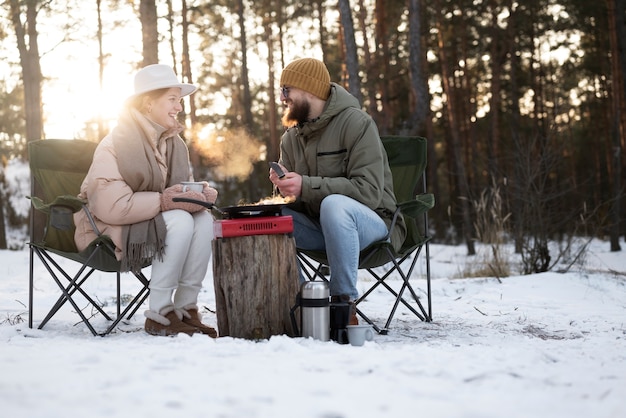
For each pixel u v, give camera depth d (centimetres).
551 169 905
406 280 406
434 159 2491
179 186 360
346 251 347
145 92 373
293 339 304
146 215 351
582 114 3412
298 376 225
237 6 2367
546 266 830
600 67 2728
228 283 331
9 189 2386
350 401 195
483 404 196
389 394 204
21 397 192
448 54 2603
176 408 184
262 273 330
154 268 354
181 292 364
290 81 382
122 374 222
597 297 604
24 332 355
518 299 584
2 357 251
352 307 342
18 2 1521
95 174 356
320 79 384
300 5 2594
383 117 1948
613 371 257
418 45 1558
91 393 197
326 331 324
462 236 2367
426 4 2395
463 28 2488
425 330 393
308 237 385
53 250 375
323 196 362
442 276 938
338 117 382
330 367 241
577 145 3459
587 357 294
